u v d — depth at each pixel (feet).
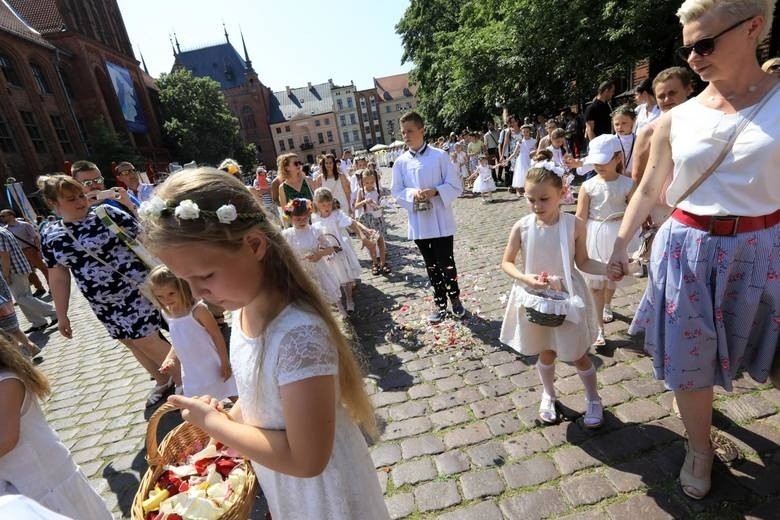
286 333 3.37
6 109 83.51
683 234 5.52
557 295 7.43
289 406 3.28
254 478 4.57
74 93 109.19
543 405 8.41
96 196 11.73
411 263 21.39
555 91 54.08
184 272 3.15
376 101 293.43
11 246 20.80
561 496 6.68
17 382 4.81
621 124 12.70
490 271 17.71
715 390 8.25
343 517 3.80
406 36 101.81
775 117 4.66
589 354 10.38
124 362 15.61
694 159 5.16
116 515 8.16
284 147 275.59
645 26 35.29
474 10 60.70
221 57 247.50
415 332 13.25
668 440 7.40
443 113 85.10
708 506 6.08
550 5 42.52
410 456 8.06
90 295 10.59
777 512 5.83
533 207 7.39
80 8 113.60
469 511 6.70
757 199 4.97
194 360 8.79
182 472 4.90
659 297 5.91
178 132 145.59
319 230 13.99
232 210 3.02
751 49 4.73
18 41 89.35
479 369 10.64
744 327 5.43
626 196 9.99
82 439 10.87
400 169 13.75
